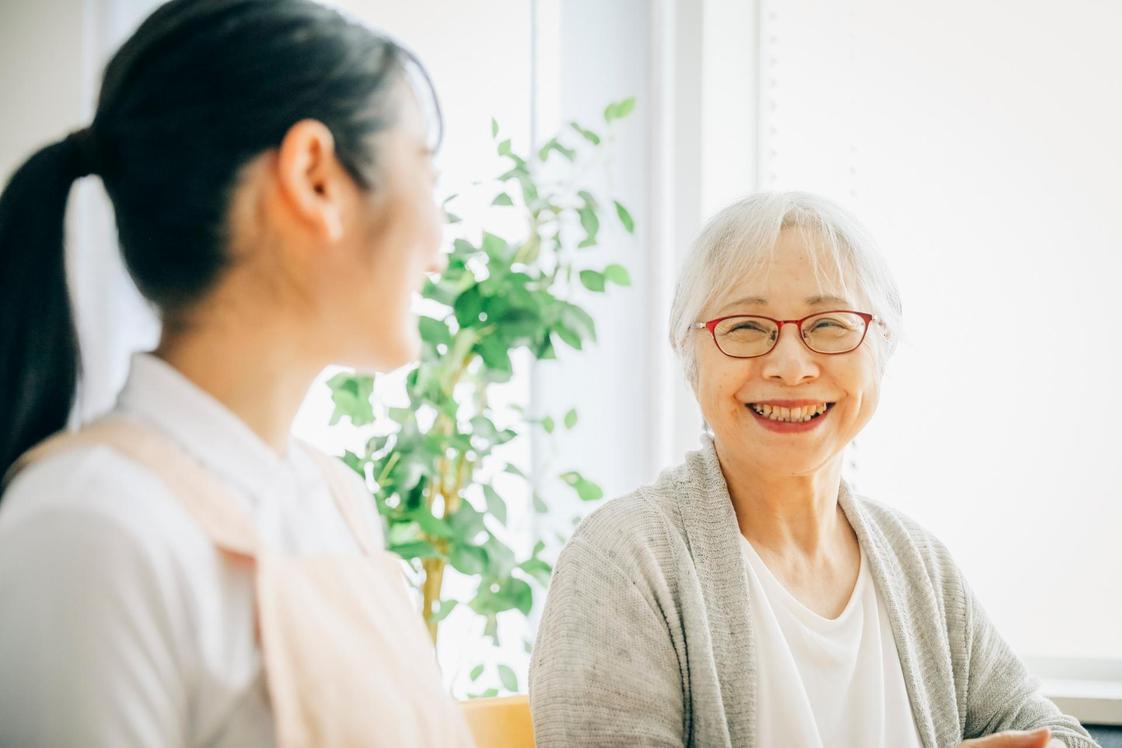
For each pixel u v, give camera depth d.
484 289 1.58
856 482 1.92
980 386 1.91
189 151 0.55
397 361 0.64
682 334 1.19
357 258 0.59
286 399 0.62
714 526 1.13
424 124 0.64
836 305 1.10
